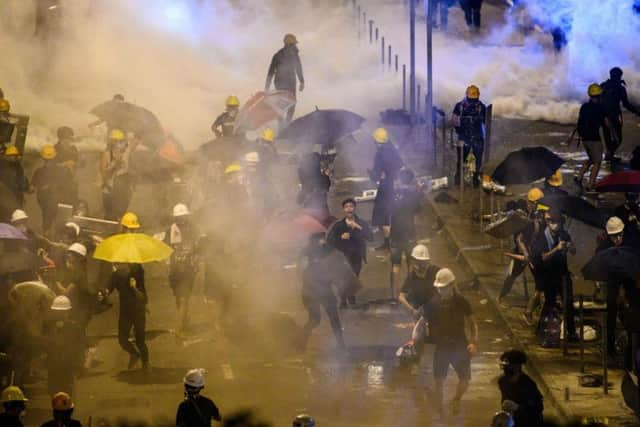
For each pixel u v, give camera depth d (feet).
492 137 337.93
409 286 172.96
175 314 208.13
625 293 170.09
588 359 175.01
